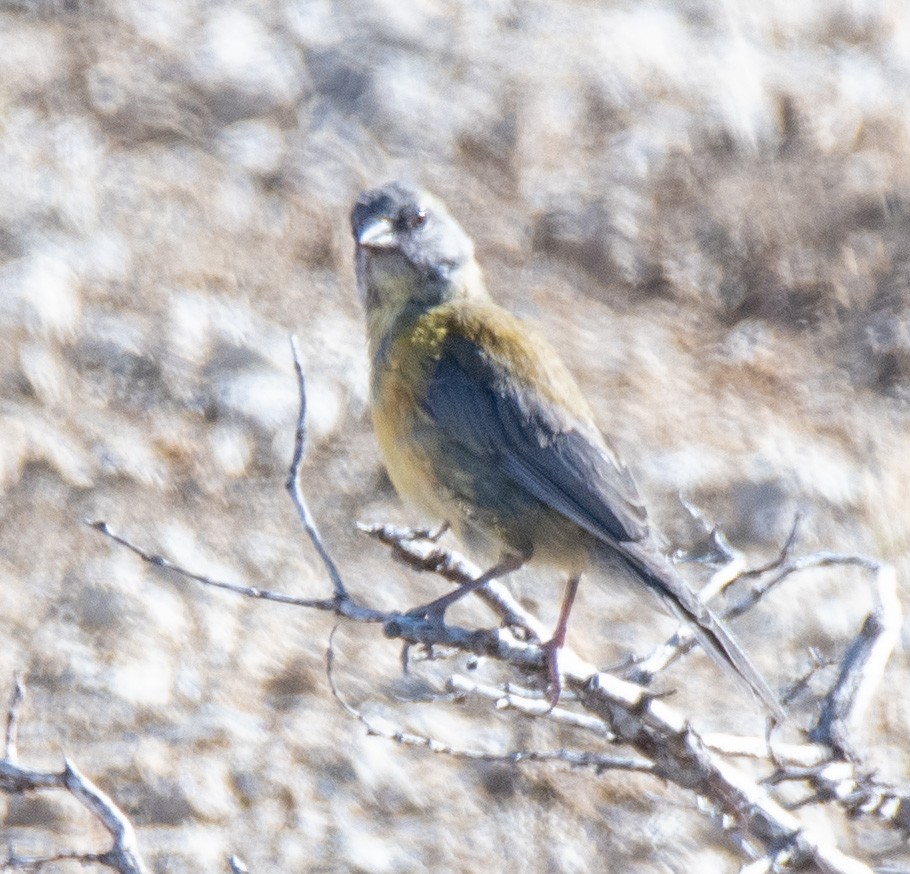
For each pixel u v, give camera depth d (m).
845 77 20.31
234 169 17.81
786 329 16.92
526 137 18.69
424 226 8.80
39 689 12.40
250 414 14.94
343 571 13.62
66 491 14.20
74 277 16.16
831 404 15.88
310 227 17.31
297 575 13.55
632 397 15.72
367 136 18.50
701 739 6.93
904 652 12.90
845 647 13.18
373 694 12.54
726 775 6.98
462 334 8.50
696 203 18.20
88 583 13.30
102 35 19.52
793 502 14.47
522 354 8.45
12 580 13.27
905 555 14.20
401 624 6.90
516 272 17.27
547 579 13.55
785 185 18.47
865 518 14.52
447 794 11.75
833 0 21.94
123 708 12.27
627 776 11.88
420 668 12.79
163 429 14.85
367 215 8.80
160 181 17.66
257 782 11.77
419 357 8.45
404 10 20.28
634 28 20.34
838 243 17.77
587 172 18.47
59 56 19.14
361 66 19.27
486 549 8.42
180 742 12.02
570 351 16.25
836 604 13.59
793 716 12.36
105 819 6.65
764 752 7.16
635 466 14.80
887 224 18.05
